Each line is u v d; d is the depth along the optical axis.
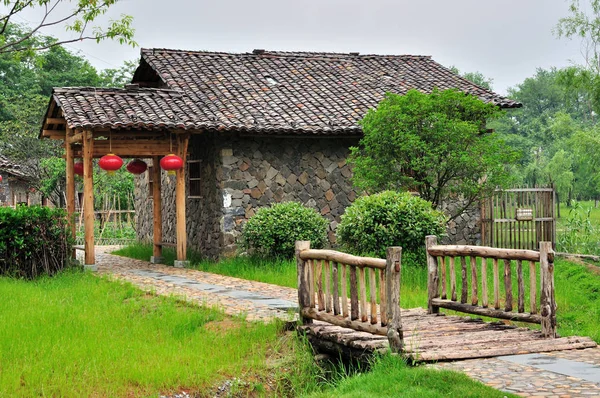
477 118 16.38
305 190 18.16
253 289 12.95
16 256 14.83
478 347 7.75
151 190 21.77
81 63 43.09
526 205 18.08
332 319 8.91
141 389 7.51
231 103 18.03
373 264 8.13
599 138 23.12
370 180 15.86
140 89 17.67
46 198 31.84
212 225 17.91
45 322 9.69
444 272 10.08
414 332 8.61
